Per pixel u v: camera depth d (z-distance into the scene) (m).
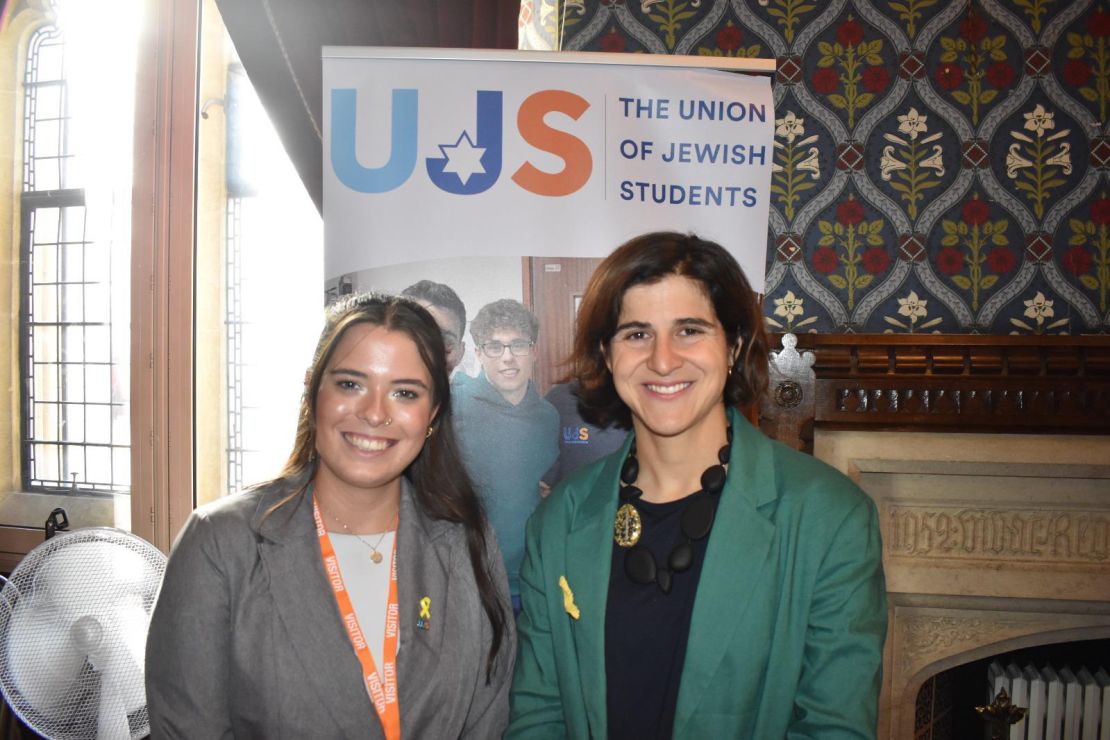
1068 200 2.48
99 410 3.20
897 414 2.44
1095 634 2.50
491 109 2.17
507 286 2.18
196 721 1.35
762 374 1.38
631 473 1.40
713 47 2.57
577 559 1.36
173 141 2.96
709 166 2.19
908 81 2.52
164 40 2.96
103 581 2.03
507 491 2.19
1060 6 2.47
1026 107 2.49
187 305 2.97
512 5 2.46
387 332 1.46
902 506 2.54
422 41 2.49
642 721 1.25
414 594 1.49
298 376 3.10
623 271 1.30
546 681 1.40
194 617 1.37
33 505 3.21
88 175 3.08
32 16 3.21
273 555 1.42
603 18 2.60
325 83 2.16
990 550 2.52
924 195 2.52
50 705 1.99
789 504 1.28
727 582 1.24
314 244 3.09
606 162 2.18
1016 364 2.38
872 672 1.19
